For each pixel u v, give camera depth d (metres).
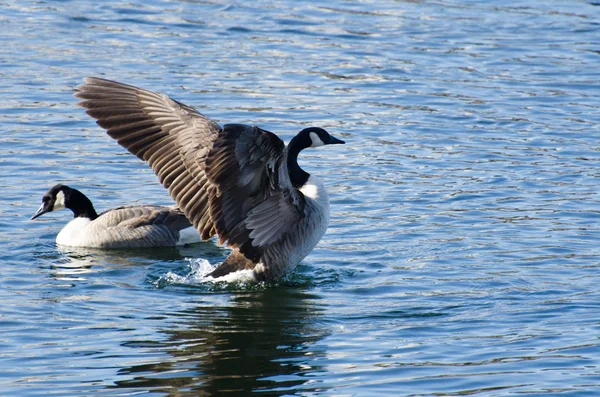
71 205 16.95
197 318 12.73
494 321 12.55
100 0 32.72
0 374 10.73
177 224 16.94
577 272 14.45
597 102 24.20
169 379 10.65
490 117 23.03
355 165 19.97
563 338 11.91
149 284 14.30
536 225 16.66
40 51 26.92
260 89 24.53
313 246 14.24
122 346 11.61
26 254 15.72
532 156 20.50
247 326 12.41
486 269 14.66
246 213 13.07
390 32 29.98
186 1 32.97
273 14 31.67
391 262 15.07
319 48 28.23
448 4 33.38
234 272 14.23
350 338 12.02
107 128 13.12
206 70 25.84
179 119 13.37
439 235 16.22
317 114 22.89
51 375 10.71
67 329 12.18
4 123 21.91
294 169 14.42
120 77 24.81
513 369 10.96
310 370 10.96
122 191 18.69
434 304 13.23
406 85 25.30
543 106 23.89
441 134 21.89
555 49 28.58
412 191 18.47
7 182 18.73
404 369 10.99
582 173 19.47
